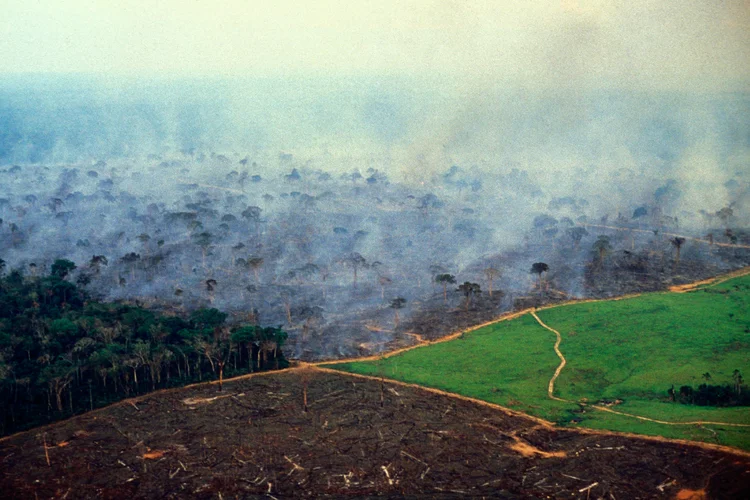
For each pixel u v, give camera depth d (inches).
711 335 6692.9
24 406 5364.2
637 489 4301.2
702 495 4227.4
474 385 5876.0
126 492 4355.3
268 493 4325.8
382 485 4392.2
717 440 4795.8
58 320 6432.1
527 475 4478.3
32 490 4362.7
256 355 6392.7
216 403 5521.7
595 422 5177.2
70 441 4945.9
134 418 5280.5
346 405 5477.4
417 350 6722.4
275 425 5152.6
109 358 5743.1
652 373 6013.8
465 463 4628.4
